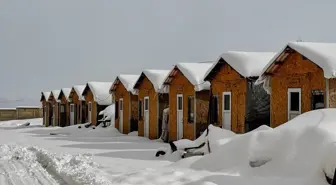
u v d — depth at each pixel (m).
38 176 11.93
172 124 27.39
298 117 11.34
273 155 10.27
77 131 40.00
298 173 9.34
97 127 41.25
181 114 26.56
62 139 30.55
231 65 21.42
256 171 10.28
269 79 19.34
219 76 22.97
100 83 45.25
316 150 9.35
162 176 10.52
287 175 9.53
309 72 17.30
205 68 25.94
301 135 9.99
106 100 43.34
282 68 18.70
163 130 28.28
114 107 41.81
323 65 15.53
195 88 24.44
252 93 20.89
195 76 24.75
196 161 12.47
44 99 61.47
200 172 11.27
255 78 20.45
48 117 59.31
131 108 35.41
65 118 53.72
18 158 16.11
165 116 28.34
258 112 20.94
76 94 49.81
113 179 10.65
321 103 16.94
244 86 20.98
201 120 24.94
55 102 56.53
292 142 10.04
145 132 31.98
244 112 20.94
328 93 16.16
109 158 16.88
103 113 42.28
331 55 15.88
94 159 16.42
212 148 14.25
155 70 30.73
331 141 9.18
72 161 14.11
